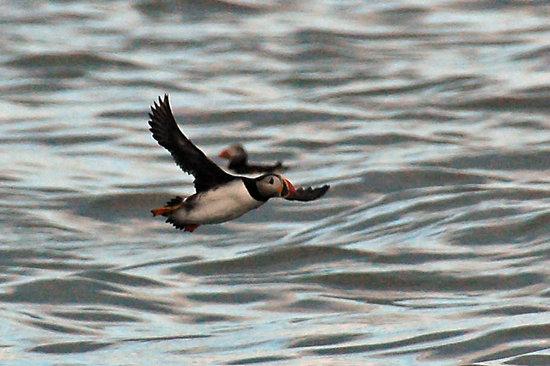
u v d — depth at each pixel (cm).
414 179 2222
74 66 3014
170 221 991
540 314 1619
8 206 2153
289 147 2497
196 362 1523
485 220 1978
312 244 1939
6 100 2806
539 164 2303
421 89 2819
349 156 2425
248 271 1878
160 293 1789
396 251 1902
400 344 1543
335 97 2791
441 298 1744
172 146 991
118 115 2697
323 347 1552
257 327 1644
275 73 2980
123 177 2317
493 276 1789
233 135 2577
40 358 1562
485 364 1475
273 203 2114
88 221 2116
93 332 1653
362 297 1762
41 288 1795
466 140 2489
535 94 2709
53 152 2459
